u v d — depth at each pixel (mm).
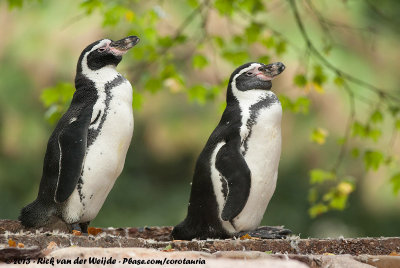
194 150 26016
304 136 25156
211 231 10727
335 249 9633
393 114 15992
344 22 24219
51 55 23781
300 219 28062
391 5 26438
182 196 28281
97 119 10109
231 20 16234
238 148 10492
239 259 7648
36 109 25281
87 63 10578
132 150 28188
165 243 9211
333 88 23703
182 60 17016
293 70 22672
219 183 10562
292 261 7086
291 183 27656
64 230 10242
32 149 25875
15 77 24344
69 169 9750
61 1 24062
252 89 11031
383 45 25422
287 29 23344
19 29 24125
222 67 22266
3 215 26000
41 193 10203
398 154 24203
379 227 28062
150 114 25609
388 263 8273
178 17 22781
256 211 10711
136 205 28203
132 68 17453
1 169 26125
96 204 10289
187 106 25516
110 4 15320
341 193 15500
